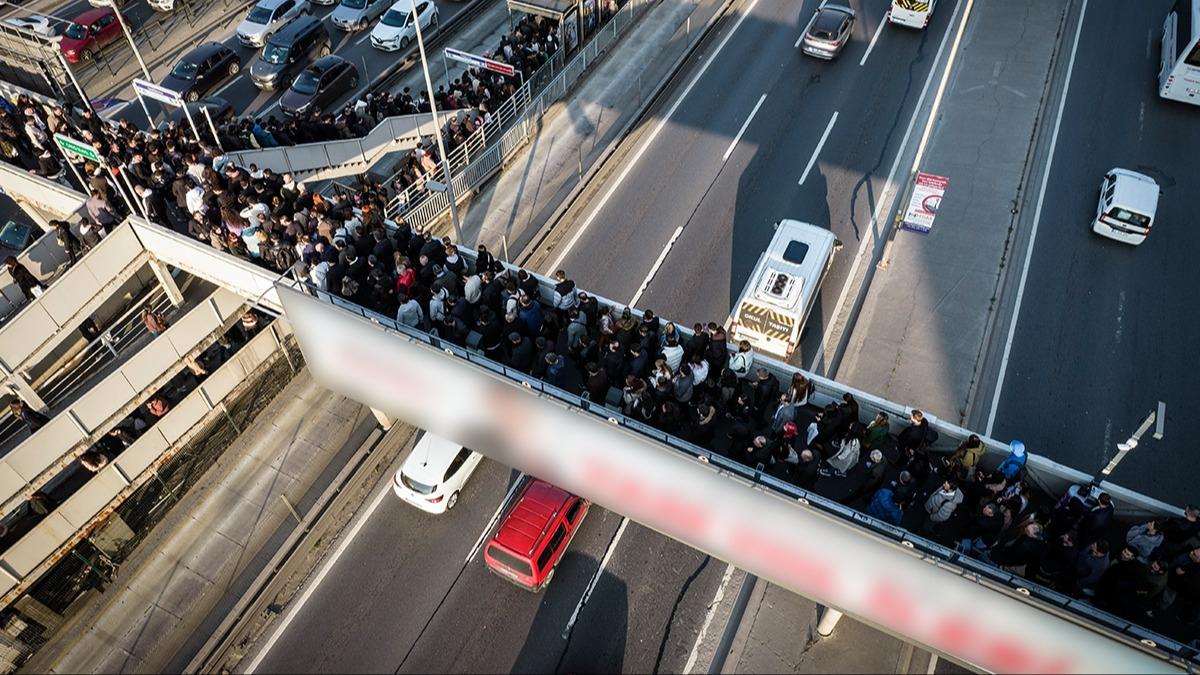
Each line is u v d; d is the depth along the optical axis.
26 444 18.30
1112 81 30.25
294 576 18.47
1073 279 23.44
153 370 20.62
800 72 32.06
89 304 20.72
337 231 18.98
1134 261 23.81
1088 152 27.34
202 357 23.12
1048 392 20.75
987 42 32.81
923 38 33.38
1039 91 30.06
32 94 27.66
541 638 17.20
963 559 12.42
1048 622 12.06
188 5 39.06
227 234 19.34
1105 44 32.09
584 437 15.05
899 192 26.56
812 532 13.49
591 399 15.75
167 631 17.91
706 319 22.88
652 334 16.53
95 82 33.91
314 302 16.84
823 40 31.70
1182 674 11.32
